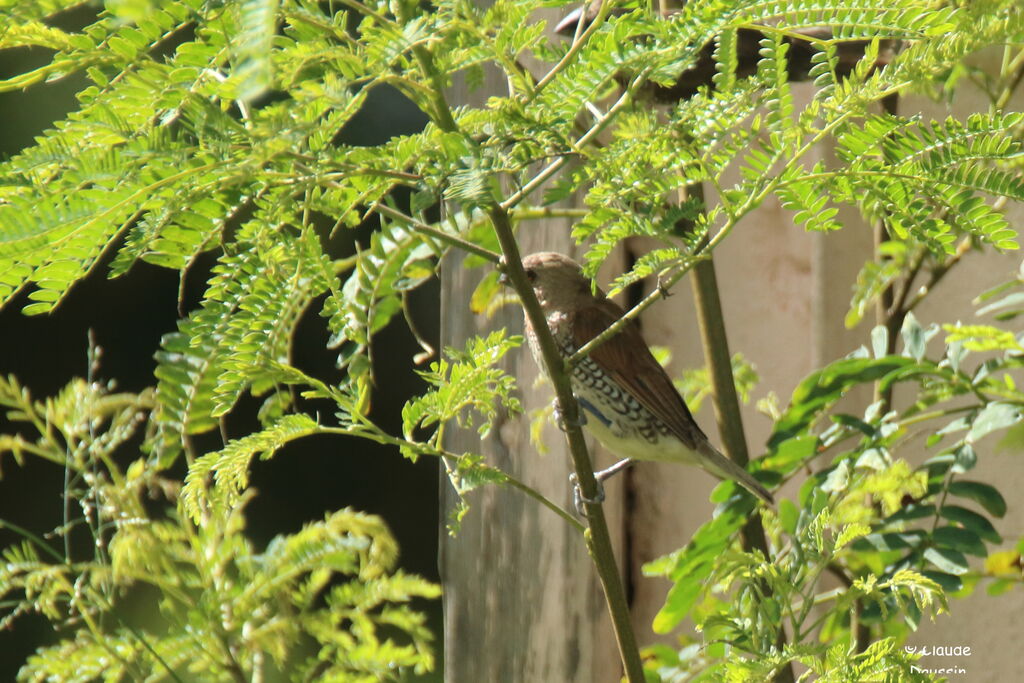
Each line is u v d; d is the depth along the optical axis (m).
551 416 7.45
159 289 13.55
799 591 5.57
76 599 5.63
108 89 3.44
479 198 3.42
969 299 8.12
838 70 5.88
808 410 6.41
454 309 8.04
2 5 3.10
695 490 8.81
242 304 4.29
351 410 4.66
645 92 5.14
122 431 5.93
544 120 3.64
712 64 5.22
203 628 5.59
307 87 3.21
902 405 8.38
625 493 8.88
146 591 6.89
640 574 8.78
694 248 4.29
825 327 8.71
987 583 7.97
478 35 3.64
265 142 3.21
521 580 7.76
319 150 3.65
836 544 5.55
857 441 8.51
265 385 5.25
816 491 5.98
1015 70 6.98
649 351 8.81
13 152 11.28
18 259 3.28
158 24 3.26
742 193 4.22
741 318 9.18
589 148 4.02
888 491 6.15
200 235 3.87
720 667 5.51
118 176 3.23
